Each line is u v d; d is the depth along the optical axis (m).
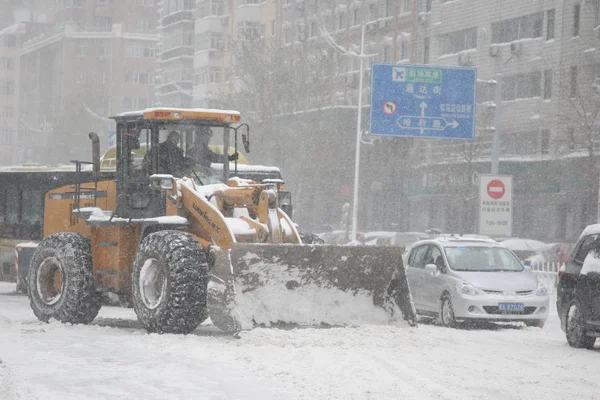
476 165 69.38
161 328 17.53
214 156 20.52
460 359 15.71
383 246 17.80
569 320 19.03
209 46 119.50
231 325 16.59
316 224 79.62
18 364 14.32
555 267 39.59
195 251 17.58
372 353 15.67
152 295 17.97
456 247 25.75
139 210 20.06
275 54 82.06
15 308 25.89
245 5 113.06
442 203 73.62
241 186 18.88
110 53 166.50
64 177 31.20
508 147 71.00
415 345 16.83
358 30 93.38
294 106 80.38
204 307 17.52
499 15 73.88
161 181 18.52
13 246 32.28
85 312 19.61
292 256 17.22
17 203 32.16
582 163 61.44
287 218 18.38
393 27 88.69
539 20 70.19
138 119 20.16
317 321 17.48
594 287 18.30
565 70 66.31
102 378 13.13
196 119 20.27
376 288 17.98
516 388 13.09
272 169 32.97
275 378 13.14
